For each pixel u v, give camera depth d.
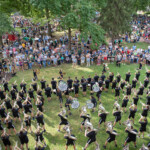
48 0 20.91
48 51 23.67
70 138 8.65
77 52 24.44
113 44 28.00
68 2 21.20
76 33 32.22
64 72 20.00
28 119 10.27
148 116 12.10
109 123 9.16
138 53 23.19
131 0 25.72
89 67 21.34
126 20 26.84
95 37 21.92
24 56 22.41
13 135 10.84
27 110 11.74
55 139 10.32
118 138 10.27
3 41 29.08
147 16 47.53
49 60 22.17
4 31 23.95
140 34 33.41
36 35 31.86
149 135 10.38
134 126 11.18
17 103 12.13
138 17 46.41
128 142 9.55
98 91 13.42
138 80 17.42
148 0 42.06
